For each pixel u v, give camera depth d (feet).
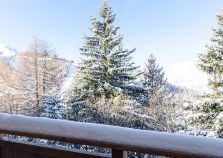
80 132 4.08
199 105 48.85
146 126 55.83
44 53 74.84
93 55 62.59
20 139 5.45
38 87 71.15
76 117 58.39
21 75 72.64
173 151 3.54
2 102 70.28
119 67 61.21
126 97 59.00
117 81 60.49
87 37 63.77
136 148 3.76
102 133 3.95
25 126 4.47
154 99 57.72
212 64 49.73
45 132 4.32
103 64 61.82
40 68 72.69
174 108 55.01
